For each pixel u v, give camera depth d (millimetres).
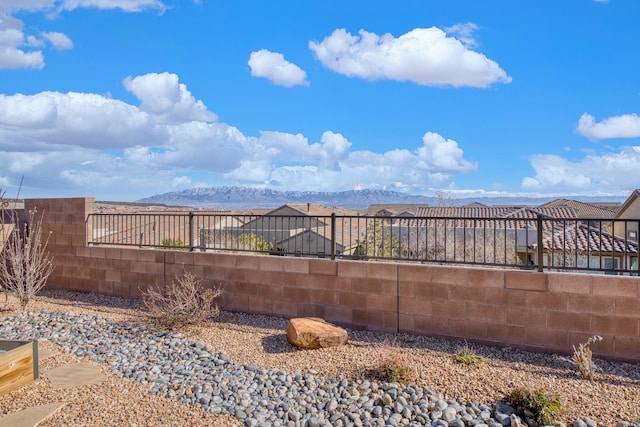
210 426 3641
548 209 23141
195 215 7875
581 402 3846
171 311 6629
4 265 8148
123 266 8391
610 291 5004
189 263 7652
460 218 5848
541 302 5301
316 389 4348
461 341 5691
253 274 7078
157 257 7980
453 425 3598
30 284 7652
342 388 4285
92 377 4672
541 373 4551
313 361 5031
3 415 3777
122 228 8758
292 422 3752
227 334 6125
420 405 3889
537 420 3590
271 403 4082
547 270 6043
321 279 6555
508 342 5457
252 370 4867
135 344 5758
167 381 4598
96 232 8945
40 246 9180
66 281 9125
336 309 6449
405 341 5730
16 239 9242
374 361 4852
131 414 3832
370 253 9000
